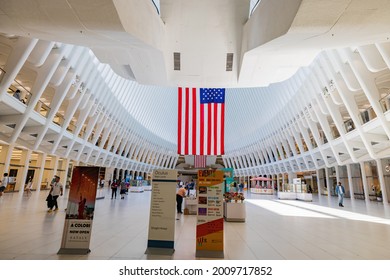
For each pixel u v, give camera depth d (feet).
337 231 24.30
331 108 61.67
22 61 37.63
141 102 109.91
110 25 17.51
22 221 25.35
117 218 30.30
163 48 26.05
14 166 60.90
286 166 100.99
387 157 52.95
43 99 72.02
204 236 15.92
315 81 63.98
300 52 23.93
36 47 40.50
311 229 25.34
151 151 141.08
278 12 18.26
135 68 28.76
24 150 62.23
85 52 54.65
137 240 19.39
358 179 66.80
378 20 16.06
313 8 15.11
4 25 18.25
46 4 15.80
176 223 28.25
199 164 101.81
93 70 63.67
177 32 26.71
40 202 43.73
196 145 31.91
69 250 15.65
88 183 16.48
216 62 28.76
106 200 55.62
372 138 51.60
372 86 44.14
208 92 33.35
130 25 18.54
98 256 15.23
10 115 44.80
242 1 25.77
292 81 80.18
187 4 25.95
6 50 45.39
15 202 41.91
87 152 82.79
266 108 109.09
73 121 89.04
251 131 128.36
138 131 115.03
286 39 19.29
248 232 23.72
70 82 53.72
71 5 15.75
